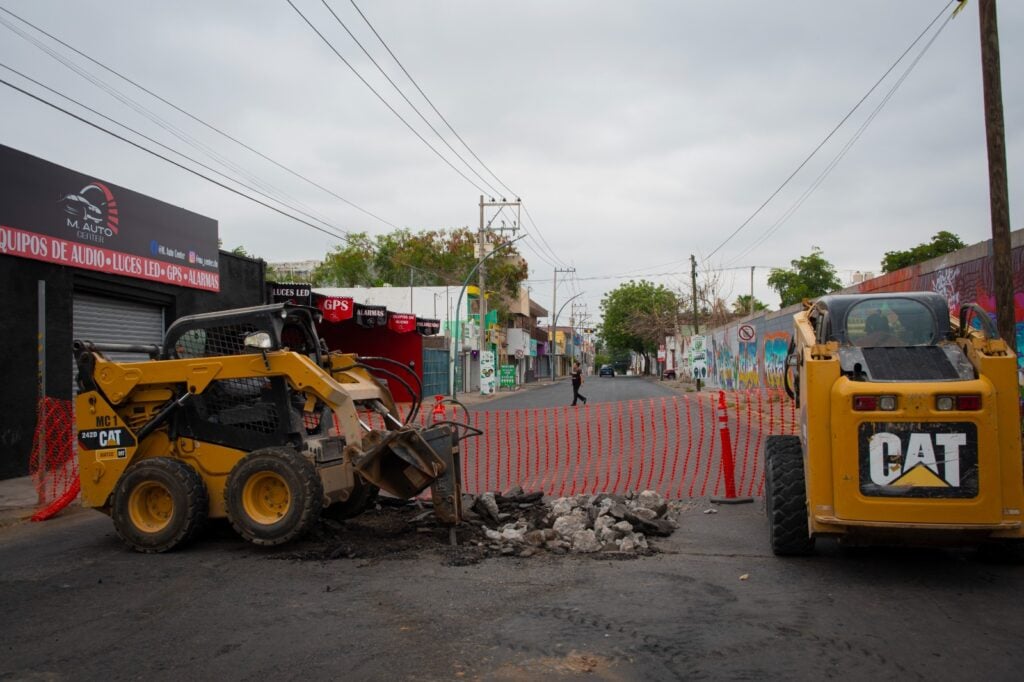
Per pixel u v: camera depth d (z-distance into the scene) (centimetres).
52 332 1450
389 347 3612
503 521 875
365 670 458
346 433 789
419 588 628
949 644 491
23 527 961
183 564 721
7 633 535
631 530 792
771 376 3144
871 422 595
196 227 1931
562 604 581
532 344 8619
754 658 470
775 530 704
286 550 759
